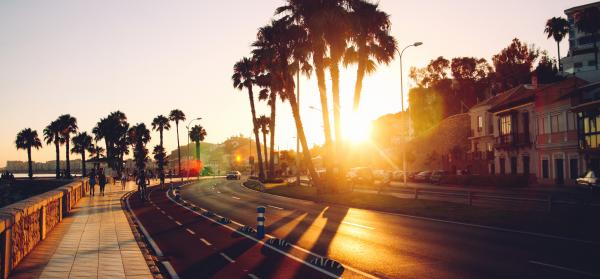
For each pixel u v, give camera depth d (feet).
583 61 285.02
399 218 69.56
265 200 111.55
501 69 281.13
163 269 36.58
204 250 44.98
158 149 402.31
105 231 55.72
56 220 62.34
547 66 256.32
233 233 56.49
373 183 172.96
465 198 84.17
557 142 147.43
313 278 32.78
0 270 30.14
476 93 287.28
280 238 51.90
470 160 212.43
